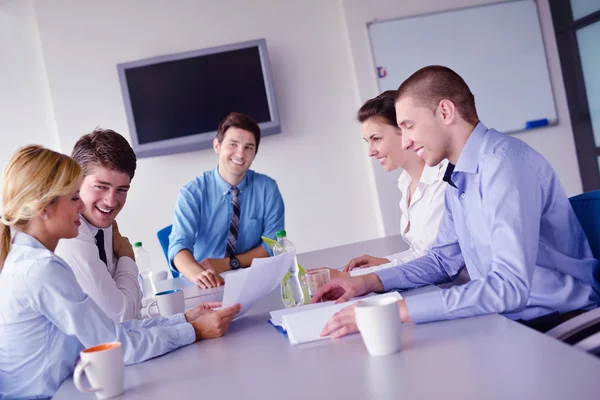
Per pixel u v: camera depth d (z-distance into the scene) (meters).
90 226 2.00
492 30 4.83
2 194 1.41
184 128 4.61
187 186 3.05
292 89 4.85
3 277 1.36
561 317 1.46
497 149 1.44
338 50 4.88
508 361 0.95
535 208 1.38
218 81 4.63
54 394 1.31
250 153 2.99
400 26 4.75
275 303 1.81
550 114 4.89
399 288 1.72
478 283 1.30
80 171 1.46
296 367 1.11
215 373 1.16
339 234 4.92
